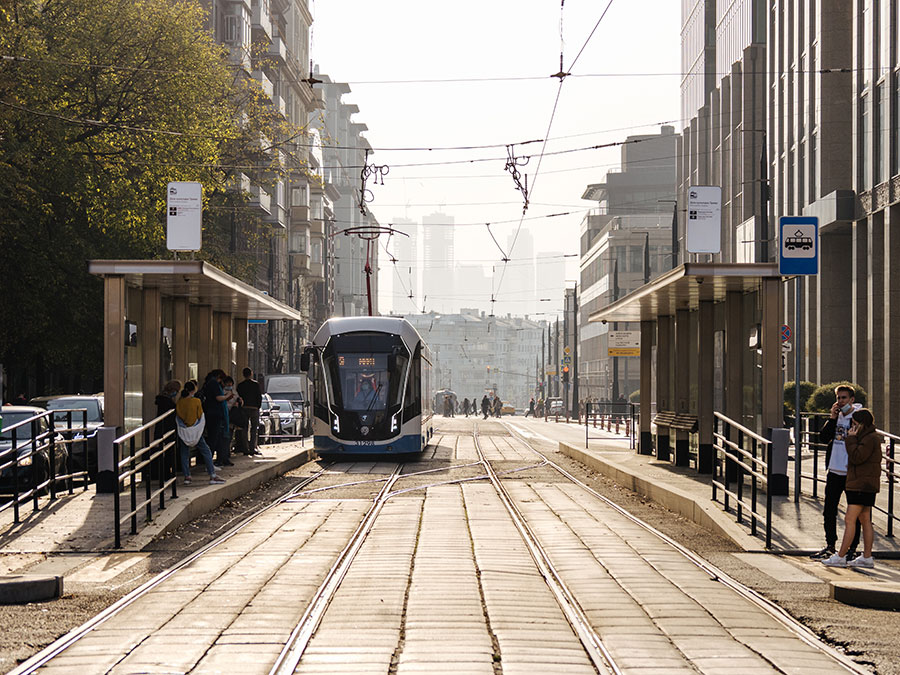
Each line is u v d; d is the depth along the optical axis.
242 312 32.66
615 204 164.00
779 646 9.61
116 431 21.11
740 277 21.19
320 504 21.56
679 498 20.28
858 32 52.03
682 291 23.78
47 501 20.19
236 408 31.14
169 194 23.81
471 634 9.77
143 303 23.48
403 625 10.21
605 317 33.16
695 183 88.06
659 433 30.59
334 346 33.78
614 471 27.34
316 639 9.58
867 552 14.30
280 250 96.00
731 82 74.75
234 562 14.17
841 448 14.98
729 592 12.28
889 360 47.28
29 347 41.94
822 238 55.31
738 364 23.31
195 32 42.97
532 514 19.69
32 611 11.06
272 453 33.00
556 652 9.12
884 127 48.69
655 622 10.52
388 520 18.75
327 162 141.62
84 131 39.94
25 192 36.59
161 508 18.44
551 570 13.59
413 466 31.80
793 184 62.88
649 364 33.41
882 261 49.53
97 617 10.63
